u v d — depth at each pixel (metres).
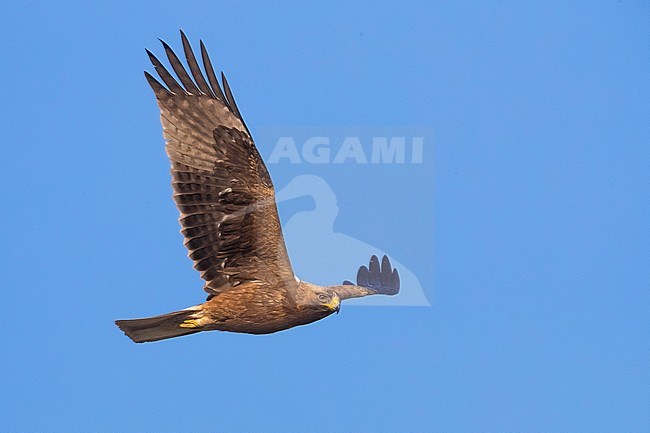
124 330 14.03
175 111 13.74
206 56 13.63
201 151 13.75
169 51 13.67
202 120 13.69
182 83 13.67
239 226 13.93
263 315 14.08
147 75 13.71
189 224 13.95
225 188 13.82
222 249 14.04
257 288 14.08
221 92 13.61
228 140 13.66
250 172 13.75
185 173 13.82
